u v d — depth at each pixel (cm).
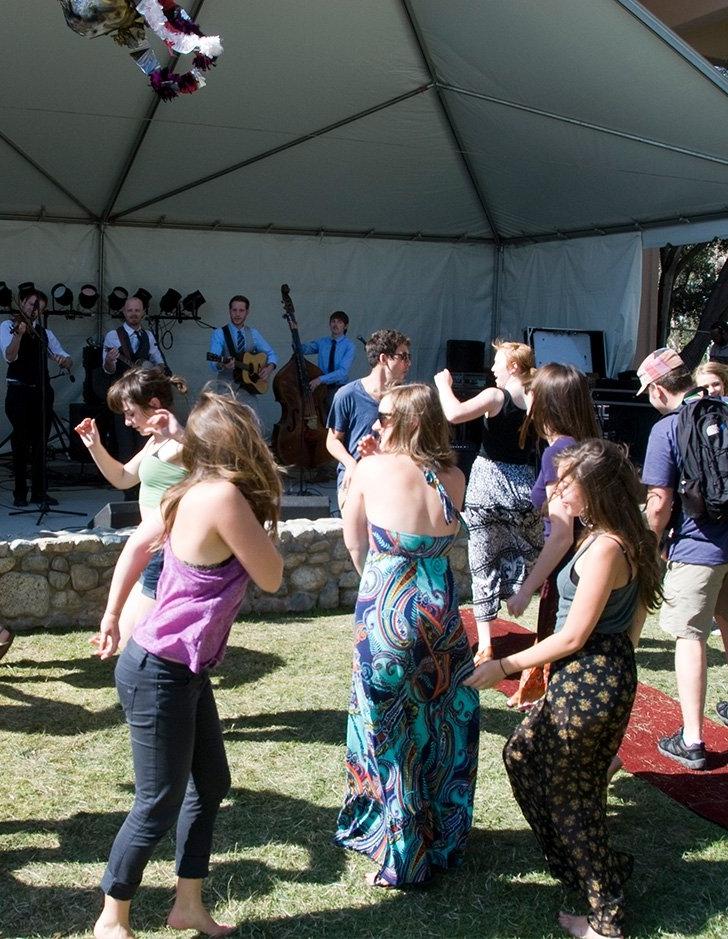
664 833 346
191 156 931
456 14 716
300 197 1050
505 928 286
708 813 358
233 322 934
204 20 713
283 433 914
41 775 375
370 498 310
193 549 253
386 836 307
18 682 470
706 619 398
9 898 293
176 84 402
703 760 397
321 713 443
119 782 371
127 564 322
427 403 316
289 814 350
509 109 846
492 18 707
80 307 1062
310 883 307
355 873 313
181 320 1089
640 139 824
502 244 1222
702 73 691
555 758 282
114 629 323
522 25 704
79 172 946
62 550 546
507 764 298
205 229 1101
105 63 743
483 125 896
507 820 351
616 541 278
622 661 283
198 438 258
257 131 888
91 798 358
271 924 285
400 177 1023
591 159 901
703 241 966
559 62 742
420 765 309
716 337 948
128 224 1067
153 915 288
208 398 263
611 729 280
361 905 296
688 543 395
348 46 762
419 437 314
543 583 365
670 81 717
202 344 1115
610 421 970
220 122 863
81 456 944
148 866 315
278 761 394
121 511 592
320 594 610
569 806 283
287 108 851
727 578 423
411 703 304
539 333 1045
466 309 1223
